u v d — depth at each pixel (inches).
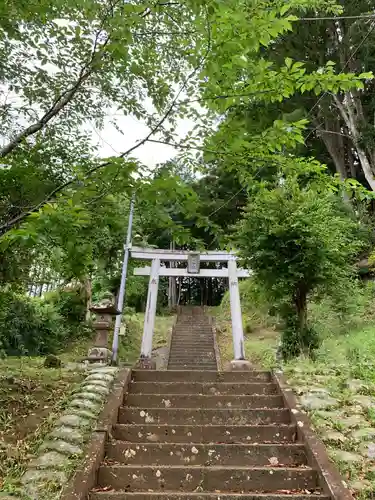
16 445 153.2
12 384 209.2
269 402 204.1
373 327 380.2
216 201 560.1
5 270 186.4
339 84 135.4
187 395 207.9
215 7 110.8
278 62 473.4
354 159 697.0
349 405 184.9
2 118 173.9
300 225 276.1
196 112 134.6
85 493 129.3
